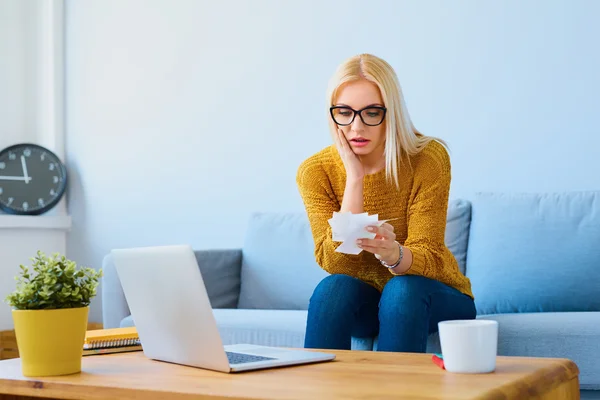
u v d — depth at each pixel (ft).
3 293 11.78
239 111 11.20
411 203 6.48
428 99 9.86
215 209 11.31
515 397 3.43
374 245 5.56
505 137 9.37
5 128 12.41
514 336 6.49
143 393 3.65
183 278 4.24
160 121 11.84
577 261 7.87
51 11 12.60
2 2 12.43
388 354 4.68
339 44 10.50
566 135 9.04
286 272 9.43
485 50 9.52
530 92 9.25
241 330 7.66
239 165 11.16
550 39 9.15
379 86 6.27
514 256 8.15
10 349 11.27
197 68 11.57
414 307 5.55
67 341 4.22
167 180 11.73
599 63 8.88
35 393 4.03
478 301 8.23
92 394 3.82
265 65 11.03
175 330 4.43
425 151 6.49
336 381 3.66
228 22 11.36
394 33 10.11
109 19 12.36
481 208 8.64
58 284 4.27
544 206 8.30
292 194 10.73
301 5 10.80
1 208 12.07
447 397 3.18
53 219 12.21
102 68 12.38
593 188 8.88
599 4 8.89
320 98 10.59
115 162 12.17
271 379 3.79
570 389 4.00
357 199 6.43
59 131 12.53
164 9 11.91
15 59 12.55
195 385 3.68
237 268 9.93
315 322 5.81
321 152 6.99
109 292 8.70
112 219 12.17
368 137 6.33
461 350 3.82
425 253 6.00
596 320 6.45
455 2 9.71
